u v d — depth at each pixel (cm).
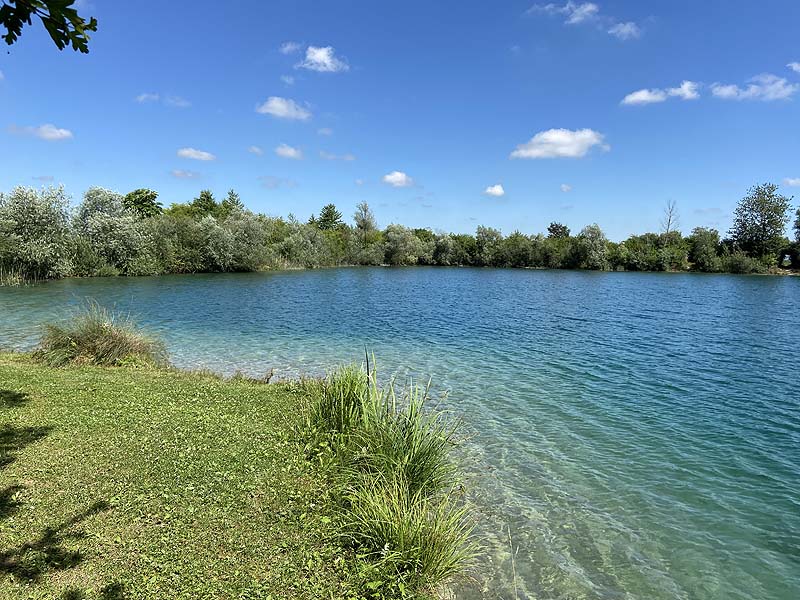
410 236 9062
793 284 5381
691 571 583
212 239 5600
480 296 3925
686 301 3641
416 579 496
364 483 633
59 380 1102
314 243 7856
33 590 423
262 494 626
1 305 2650
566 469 841
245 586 452
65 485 613
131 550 490
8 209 3822
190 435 803
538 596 525
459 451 900
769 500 753
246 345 1853
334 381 927
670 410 1170
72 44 328
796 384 1418
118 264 4831
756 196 7488
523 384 1376
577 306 3303
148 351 1423
